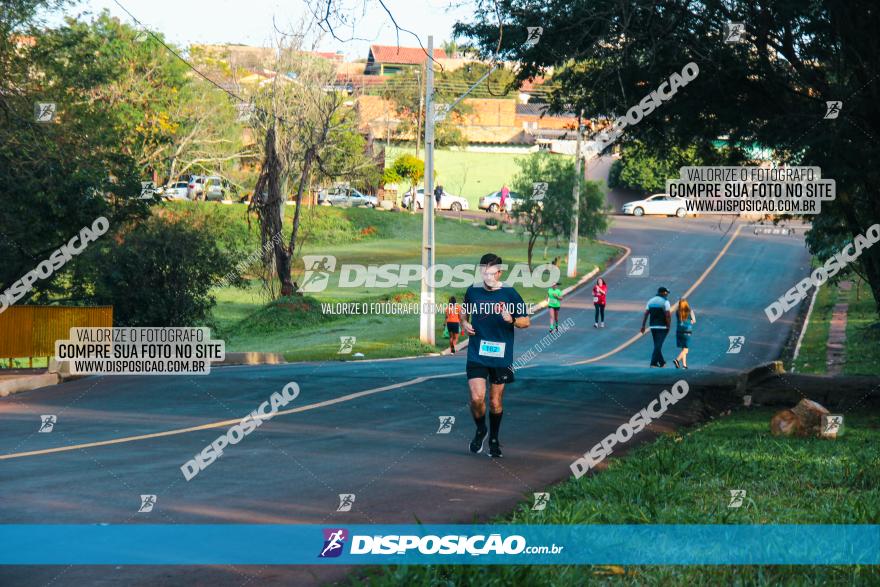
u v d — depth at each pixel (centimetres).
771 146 1606
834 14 1459
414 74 7981
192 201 6412
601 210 5622
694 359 3070
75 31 2792
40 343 2244
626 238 6588
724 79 1636
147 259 2786
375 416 1342
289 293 4112
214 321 3456
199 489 809
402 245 6419
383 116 8162
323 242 6378
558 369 2228
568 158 5425
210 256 2952
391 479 869
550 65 1697
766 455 956
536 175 5444
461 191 8075
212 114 6506
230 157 6775
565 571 525
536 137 8331
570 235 5381
